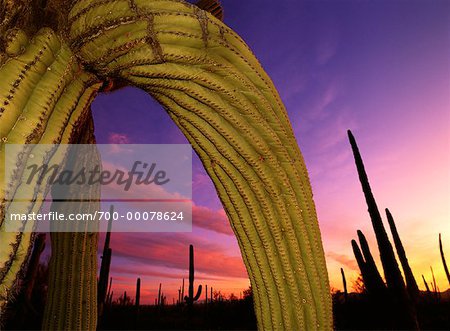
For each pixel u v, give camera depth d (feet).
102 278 34.81
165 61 3.69
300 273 4.70
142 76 3.89
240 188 4.65
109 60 3.52
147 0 3.57
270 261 4.72
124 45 3.45
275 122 4.47
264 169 4.49
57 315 7.50
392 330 34.73
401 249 41.57
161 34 3.53
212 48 3.88
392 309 34.14
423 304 85.97
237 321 94.07
